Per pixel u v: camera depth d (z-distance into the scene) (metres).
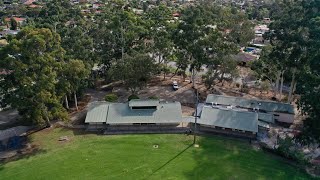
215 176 49.16
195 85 86.50
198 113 66.94
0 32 139.00
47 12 131.38
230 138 60.25
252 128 60.03
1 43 116.31
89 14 139.25
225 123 61.38
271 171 50.66
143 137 60.28
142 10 177.00
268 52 80.19
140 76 74.06
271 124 66.38
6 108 72.81
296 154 53.00
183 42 78.50
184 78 90.00
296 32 64.19
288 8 72.12
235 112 63.50
